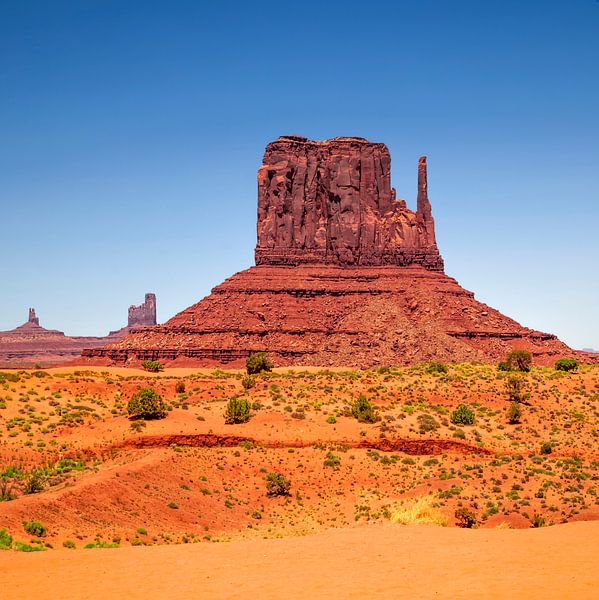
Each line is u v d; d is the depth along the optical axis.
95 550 41.44
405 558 37.22
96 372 144.50
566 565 34.44
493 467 85.44
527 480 79.12
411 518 56.22
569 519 66.56
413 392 125.25
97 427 99.06
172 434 95.56
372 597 31.11
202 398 122.00
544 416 112.38
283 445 95.81
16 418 98.88
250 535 67.56
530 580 32.34
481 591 31.12
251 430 98.94
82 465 85.00
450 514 70.00
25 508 57.12
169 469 80.12
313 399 116.81
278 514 77.06
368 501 79.75
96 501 65.12
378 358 195.62
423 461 92.94
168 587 33.41
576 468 84.94
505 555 37.00
